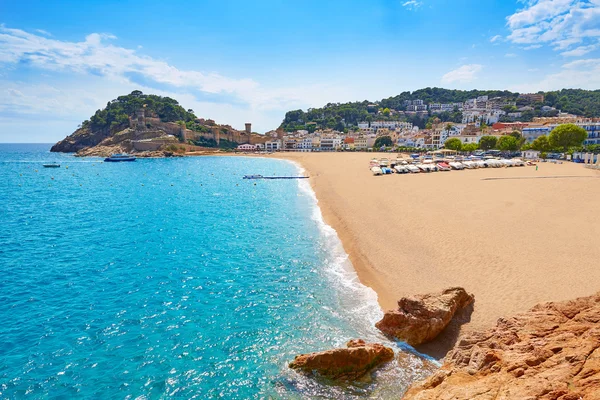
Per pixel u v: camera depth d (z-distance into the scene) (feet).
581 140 366.22
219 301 79.41
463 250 98.43
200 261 103.86
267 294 82.23
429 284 81.56
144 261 104.47
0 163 510.17
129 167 458.91
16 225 148.87
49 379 55.47
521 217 125.80
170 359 60.03
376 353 57.57
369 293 81.10
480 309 69.05
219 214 168.66
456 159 362.53
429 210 145.28
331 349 59.06
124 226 146.10
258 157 652.89
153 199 215.51
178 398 51.65
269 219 155.94
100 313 75.00
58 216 166.81
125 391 53.01
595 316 51.01
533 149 401.29
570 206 138.51
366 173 302.04
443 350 60.70
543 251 93.30
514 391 38.55
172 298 81.20
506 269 84.23
